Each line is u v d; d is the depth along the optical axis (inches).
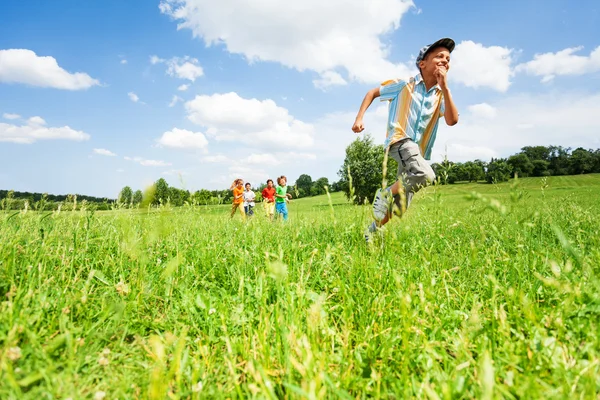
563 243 45.4
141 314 72.9
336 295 82.9
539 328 54.9
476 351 57.5
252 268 98.7
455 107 129.5
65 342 53.4
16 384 38.6
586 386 41.3
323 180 1964.8
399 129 135.9
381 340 60.9
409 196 132.5
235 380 45.1
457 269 93.7
